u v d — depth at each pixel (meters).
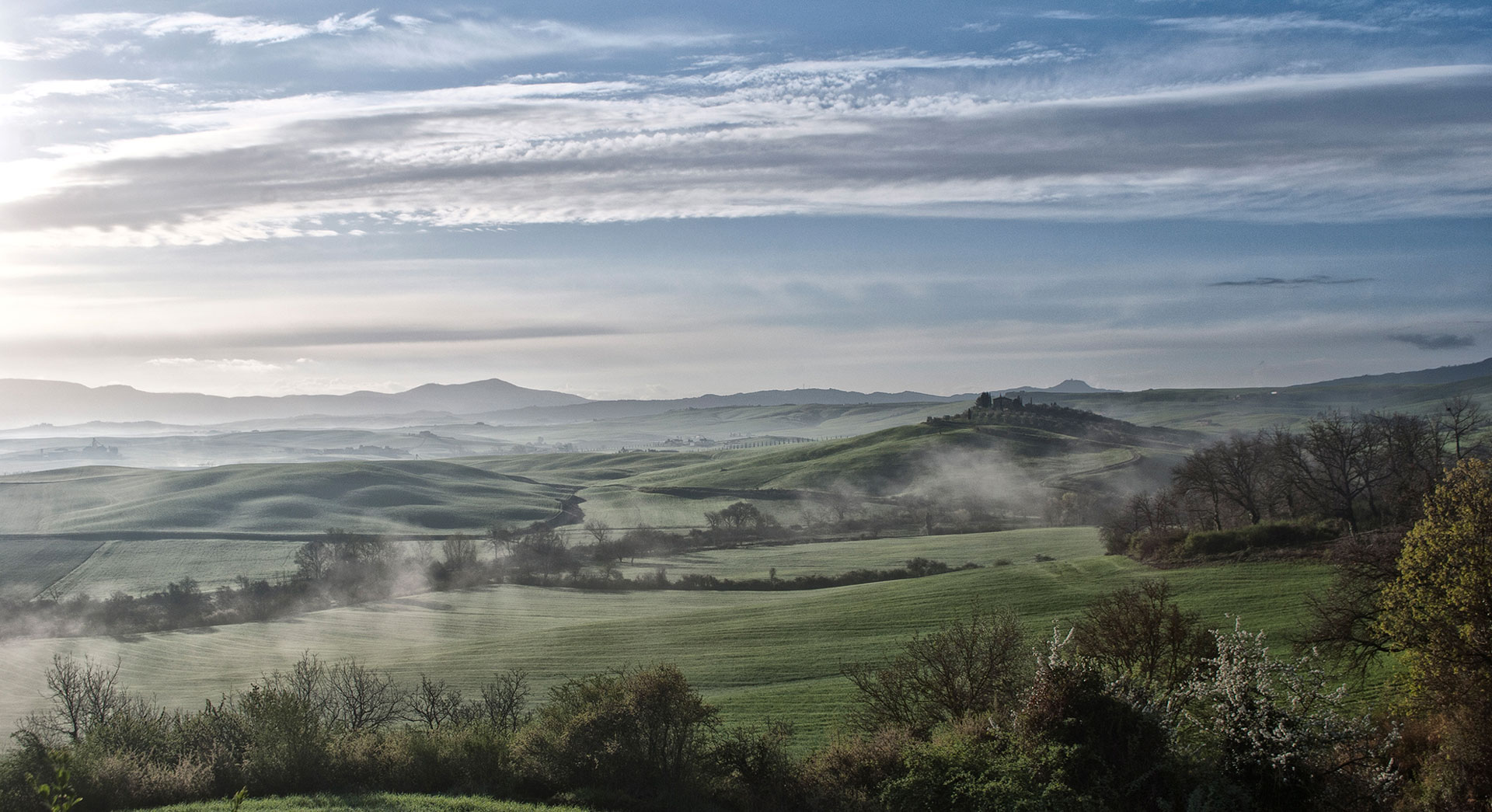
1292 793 19.25
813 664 51.75
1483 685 21.53
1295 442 67.19
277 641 74.69
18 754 21.42
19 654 71.56
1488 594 22.31
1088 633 24.06
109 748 23.16
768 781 21.66
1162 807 18.84
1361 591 29.31
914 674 26.55
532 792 21.59
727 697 44.34
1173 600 50.91
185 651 71.88
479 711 32.16
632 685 22.42
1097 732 19.97
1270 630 42.34
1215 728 20.50
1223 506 76.00
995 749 20.92
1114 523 82.94
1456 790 19.94
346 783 22.44
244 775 22.03
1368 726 20.92
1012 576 68.38
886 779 21.33
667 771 21.28
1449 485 28.38
